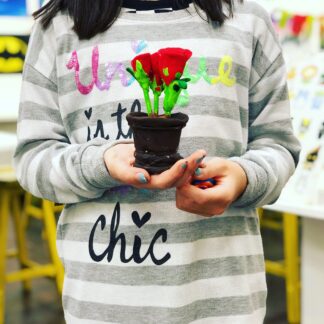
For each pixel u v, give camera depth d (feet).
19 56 13.91
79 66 3.27
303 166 6.72
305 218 6.81
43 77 3.36
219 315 3.18
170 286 3.08
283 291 10.28
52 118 3.38
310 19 8.20
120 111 3.19
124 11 3.29
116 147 2.93
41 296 10.24
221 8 3.29
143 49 3.21
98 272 3.18
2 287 8.76
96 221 3.21
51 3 3.38
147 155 2.67
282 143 3.48
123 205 3.15
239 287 3.22
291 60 7.98
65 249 3.34
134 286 3.11
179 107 3.16
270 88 3.45
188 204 2.81
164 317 3.06
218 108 3.21
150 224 3.12
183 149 3.14
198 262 3.16
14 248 12.86
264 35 3.42
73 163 3.03
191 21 3.27
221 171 2.93
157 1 3.31
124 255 3.13
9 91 13.64
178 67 2.65
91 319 3.18
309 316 6.96
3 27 13.69
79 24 3.24
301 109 7.33
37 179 3.21
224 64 3.23
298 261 9.07
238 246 3.25
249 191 3.05
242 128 3.38
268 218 12.10
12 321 9.17
